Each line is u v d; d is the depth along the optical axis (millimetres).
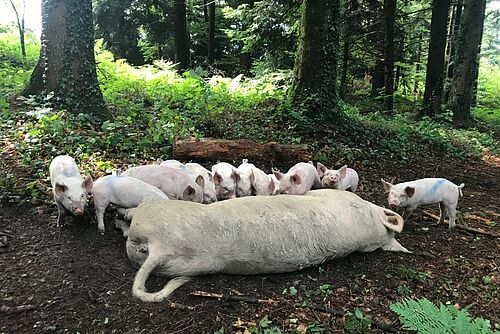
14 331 1295
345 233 1823
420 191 2326
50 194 2164
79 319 1367
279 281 1683
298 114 3947
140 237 1573
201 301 1491
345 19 6742
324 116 4133
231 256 1619
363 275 1792
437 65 6340
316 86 4152
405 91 10172
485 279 1824
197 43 10875
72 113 3156
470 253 2111
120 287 1528
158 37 9602
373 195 2986
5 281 1510
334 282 1722
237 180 2371
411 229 2389
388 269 1867
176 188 2109
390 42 6695
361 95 8648
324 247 1767
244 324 1405
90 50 3283
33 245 1756
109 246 1797
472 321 1308
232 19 10516
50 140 2719
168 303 1455
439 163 4230
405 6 8547
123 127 3182
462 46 6910
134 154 2824
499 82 11883
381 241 1979
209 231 1603
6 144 2619
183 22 8094
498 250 2162
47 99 3014
